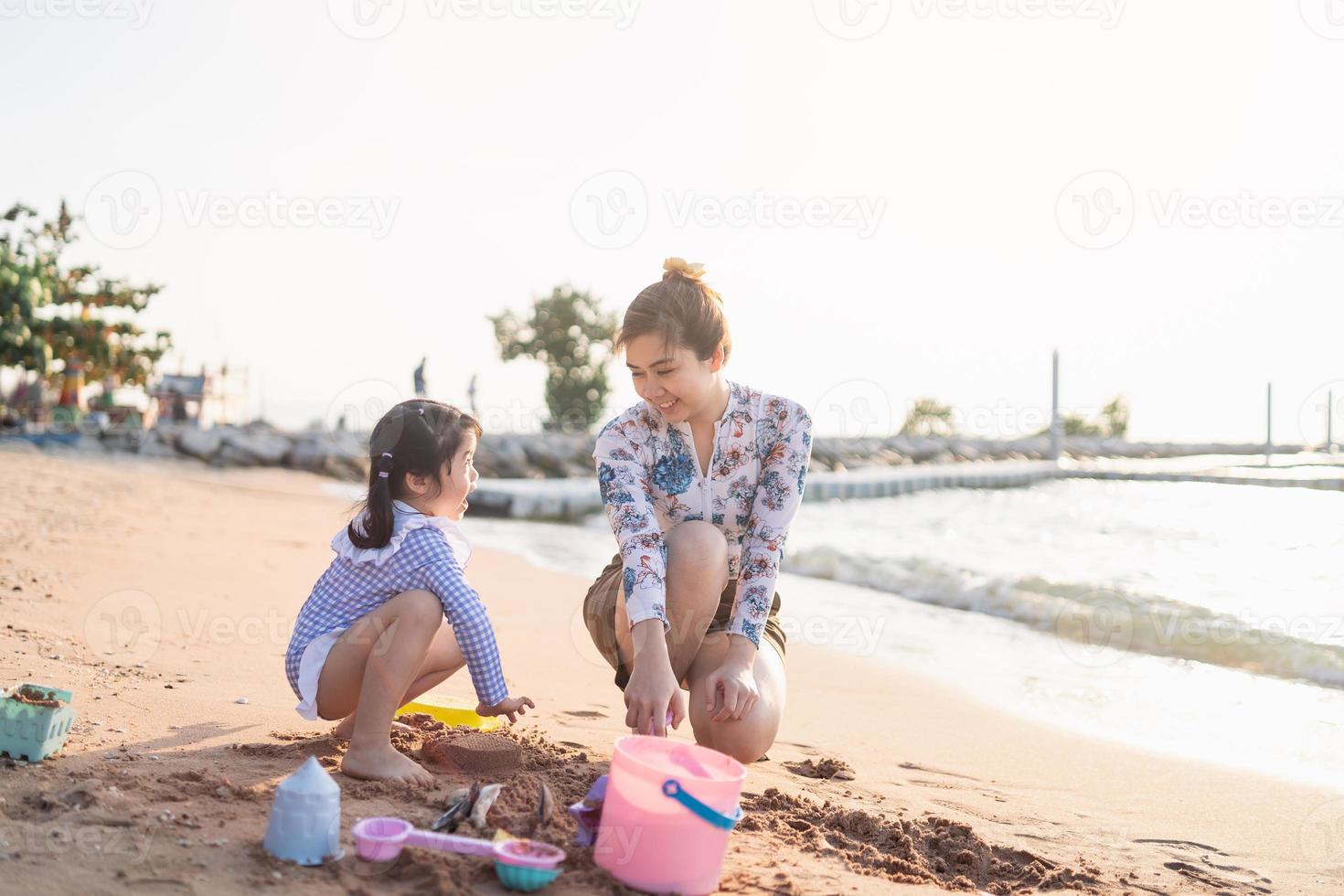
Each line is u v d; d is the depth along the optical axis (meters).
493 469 21.91
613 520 2.44
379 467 2.30
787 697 3.90
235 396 23.81
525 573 7.20
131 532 6.79
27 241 19.22
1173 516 13.71
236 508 10.19
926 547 9.99
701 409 2.51
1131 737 3.42
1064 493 19.52
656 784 1.73
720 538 2.45
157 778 2.00
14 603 3.80
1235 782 2.91
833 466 24.67
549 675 3.82
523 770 2.32
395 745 2.41
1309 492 17.83
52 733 2.08
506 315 28.42
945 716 3.66
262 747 2.30
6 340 18.30
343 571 2.29
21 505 7.74
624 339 2.38
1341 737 3.45
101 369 21.00
